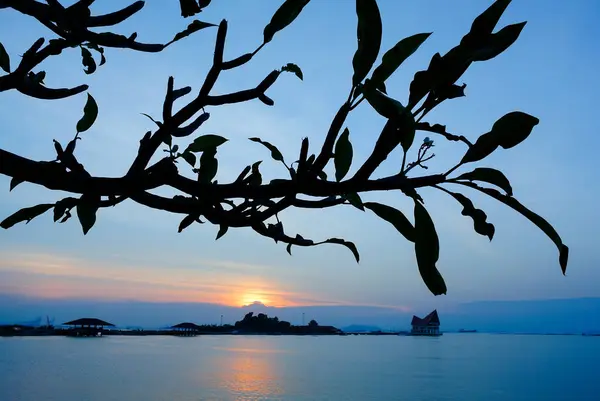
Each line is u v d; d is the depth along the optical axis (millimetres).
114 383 53750
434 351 168000
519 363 120562
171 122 1088
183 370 70938
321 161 947
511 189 930
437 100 923
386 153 924
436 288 942
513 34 884
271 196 969
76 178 966
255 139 1367
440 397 56031
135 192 1011
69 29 1234
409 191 941
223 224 1187
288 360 101688
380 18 917
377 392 57375
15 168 927
